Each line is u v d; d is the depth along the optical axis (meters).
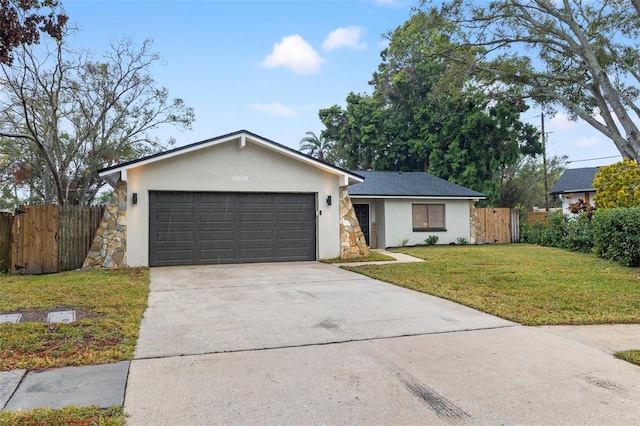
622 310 6.16
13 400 3.18
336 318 5.76
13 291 7.40
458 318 5.77
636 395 3.34
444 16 16.06
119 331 4.98
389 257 12.98
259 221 12.09
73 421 2.86
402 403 3.19
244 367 3.92
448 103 26.09
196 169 11.40
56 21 6.76
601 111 15.74
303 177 12.48
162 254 11.16
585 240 14.43
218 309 6.30
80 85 18.70
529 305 6.46
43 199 24.55
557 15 15.05
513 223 19.92
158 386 3.47
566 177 26.48
